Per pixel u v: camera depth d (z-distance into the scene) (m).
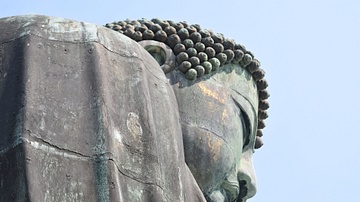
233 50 25.45
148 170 20.66
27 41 21.47
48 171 19.77
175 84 24.66
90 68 21.34
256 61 25.73
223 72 25.28
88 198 19.72
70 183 19.77
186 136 24.14
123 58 22.00
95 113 20.70
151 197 20.42
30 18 22.12
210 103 24.67
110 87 21.31
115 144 20.50
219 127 24.53
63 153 20.05
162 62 24.94
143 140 20.97
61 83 20.98
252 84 25.81
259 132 26.45
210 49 25.08
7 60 21.25
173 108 22.14
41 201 19.42
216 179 24.28
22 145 19.80
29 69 20.95
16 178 19.50
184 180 21.44
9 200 19.36
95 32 22.02
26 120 20.14
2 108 20.47
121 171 20.36
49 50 21.47
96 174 19.97
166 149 21.39
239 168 25.12
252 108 25.56
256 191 25.36
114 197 19.81
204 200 21.75
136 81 21.72
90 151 20.22
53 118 20.42
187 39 25.11
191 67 24.80
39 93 20.70
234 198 24.73
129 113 21.17
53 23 22.02
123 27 25.23
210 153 24.17
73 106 20.70
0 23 22.09
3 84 20.89
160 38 25.11
